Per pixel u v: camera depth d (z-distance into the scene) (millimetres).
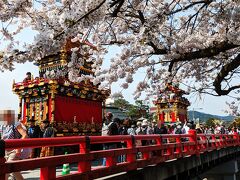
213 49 8070
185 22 10359
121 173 8531
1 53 6168
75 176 6379
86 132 18281
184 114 33125
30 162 5129
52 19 6043
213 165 20141
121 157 11812
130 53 9367
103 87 9750
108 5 6566
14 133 6781
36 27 6141
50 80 16031
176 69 10750
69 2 6578
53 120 16172
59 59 16438
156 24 8414
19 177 5422
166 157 11602
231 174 24469
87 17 6148
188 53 8445
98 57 10555
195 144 15547
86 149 6797
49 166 5605
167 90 11461
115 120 12086
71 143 6273
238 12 8594
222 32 9500
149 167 10078
